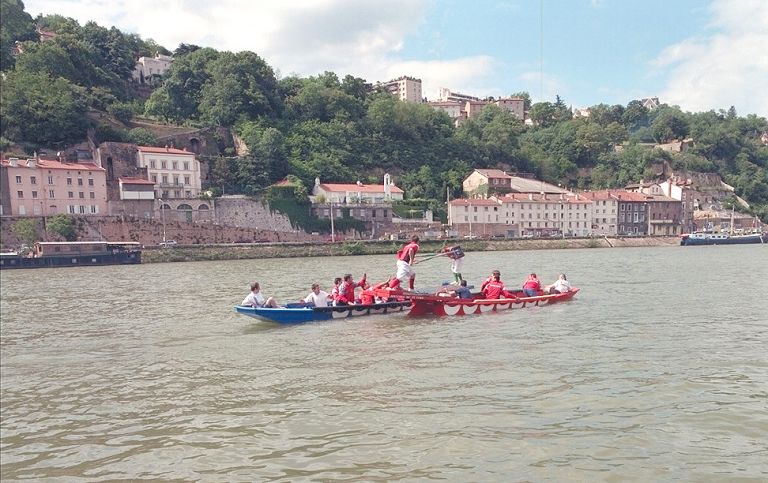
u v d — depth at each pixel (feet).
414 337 63.26
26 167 260.21
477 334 64.59
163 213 287.69
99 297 111.55
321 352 56.49
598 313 80.02
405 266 79.87
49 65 371.97
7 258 213.46
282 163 382.83
